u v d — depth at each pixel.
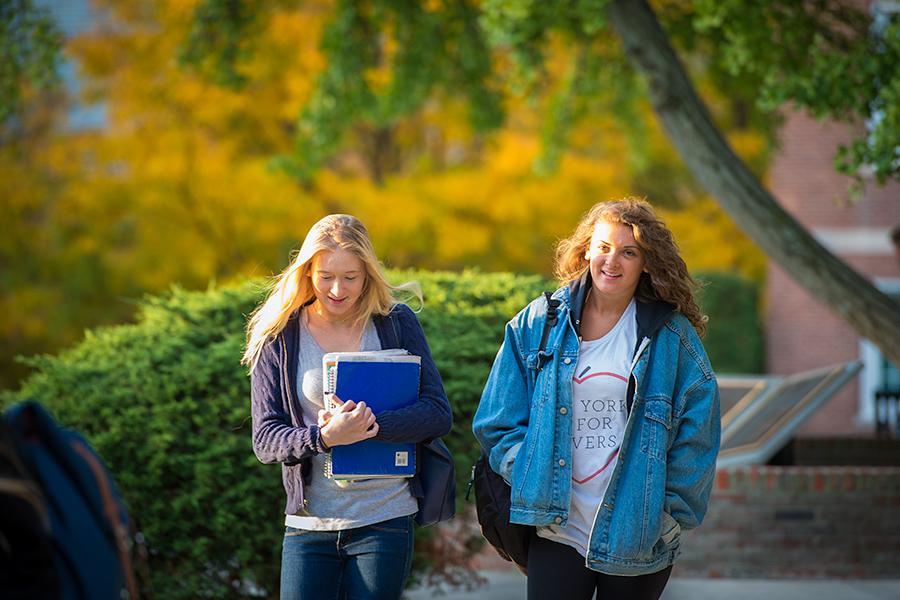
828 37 21.41
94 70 41.25
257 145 42.53
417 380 8.84
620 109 32.97
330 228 8.88
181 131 40.66
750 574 17.72
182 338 13.06
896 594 16.48
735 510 17.83
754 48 20.78
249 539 12.19
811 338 40.56
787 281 40.88
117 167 41.47
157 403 12.18
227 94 39.41
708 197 45.09
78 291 41.41
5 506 5.56
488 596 16.03
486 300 14.05
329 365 8.69
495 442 8.91
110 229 41.28
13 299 41.72
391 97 29.00
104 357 13.20
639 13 20.97
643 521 8.38
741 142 42.62
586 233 9.05
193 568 12.29
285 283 8.96
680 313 8.88
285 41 39.25
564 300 8.91
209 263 40.09
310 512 8.91
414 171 42.31
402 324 9.24
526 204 40.16
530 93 28.19
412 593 16.19
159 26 41.41
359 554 8.86
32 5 25.44
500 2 20.91
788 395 19.33
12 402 12.71
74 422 12.23
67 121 43.19
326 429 8.48
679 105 20.50
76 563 5.79
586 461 8.65
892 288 39.50
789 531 17.75
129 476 11.99
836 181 39.81
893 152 17.59
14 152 42.44
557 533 8.70
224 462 11.98
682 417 8.67
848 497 17.75
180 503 11.99
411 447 8.88
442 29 28.72
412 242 40.44
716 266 43.16
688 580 17.52
